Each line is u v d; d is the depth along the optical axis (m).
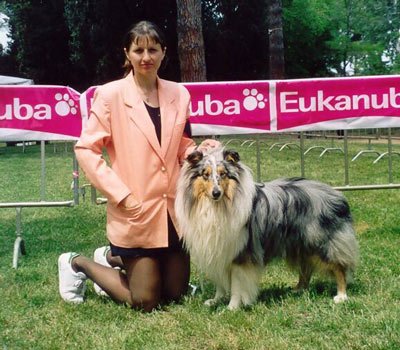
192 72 18.12
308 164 14.30
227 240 3.98
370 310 4.04
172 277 4.35
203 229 3.96
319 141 21.81
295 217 4.27
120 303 4.37
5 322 4.10
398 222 7.14
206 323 3.89
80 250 6.27
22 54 31.55
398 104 6.12
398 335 3.53
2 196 10.26
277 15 22.36
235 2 26.33
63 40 30.59
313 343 3.52
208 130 5.94
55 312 4.26
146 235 4.09
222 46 27.09
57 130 5.76
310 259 4.41
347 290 4.58
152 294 4.20
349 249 4.35
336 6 35.34
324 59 36.81
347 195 9.33
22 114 5.68
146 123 4.10
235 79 29.58
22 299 4.59
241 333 3.71
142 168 4.07
